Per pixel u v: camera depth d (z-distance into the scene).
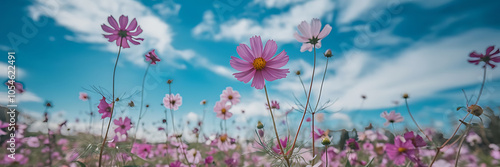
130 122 0.64
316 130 0.59
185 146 0.92
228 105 0.93
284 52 0.39
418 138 0.47
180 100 0.90
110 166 0.50
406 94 0.72
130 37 0.48
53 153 0.85
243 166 0.90
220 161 1.13
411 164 0.51
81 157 0.47
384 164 0.88
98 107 0.51
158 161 1.01
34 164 0.86
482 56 0.42
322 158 0.46
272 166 0.40
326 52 0.42
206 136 1.23
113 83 0.45
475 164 0.85
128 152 0.53
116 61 0.45
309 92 0.39
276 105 0.57
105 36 0.46
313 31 0.41
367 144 1.04
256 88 0.39
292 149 0.38
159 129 1.17
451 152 0.74
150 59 0.59
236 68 0.40
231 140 1.02
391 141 0.97
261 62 0.39
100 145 0.49
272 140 0.43
